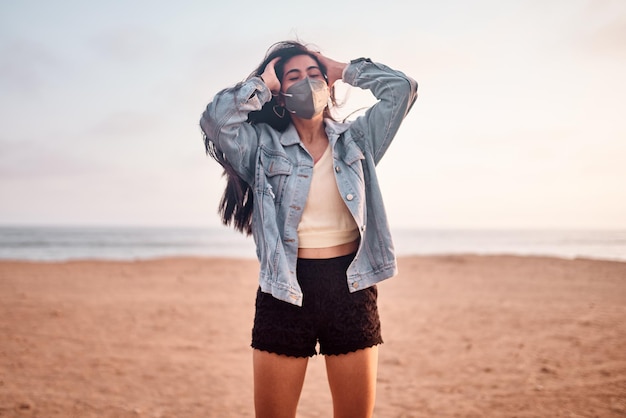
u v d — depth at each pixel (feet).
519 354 19.66
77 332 24.53
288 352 6.61
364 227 7.07
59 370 17.95
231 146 7.13
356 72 7.76
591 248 162.71
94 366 18.60
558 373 16.67
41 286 43.60
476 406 13.82
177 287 43.98
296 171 7.22
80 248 166.81
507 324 26.07
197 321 27.96
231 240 285.43
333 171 7.30
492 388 15.48
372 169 7.50
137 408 14.06
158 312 30.58
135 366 18.70
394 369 18.30
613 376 15.97
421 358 19.83
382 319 28.81
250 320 28.53
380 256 7.19
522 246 187.52
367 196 7.48
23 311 30.14
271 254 6.82
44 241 224.33
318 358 21.61
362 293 6.93
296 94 7.13
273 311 6.73
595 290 38.99
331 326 6.70
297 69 7.53
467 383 16.22
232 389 16.06
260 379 6.76
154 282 47.73
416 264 68.80
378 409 13.93
